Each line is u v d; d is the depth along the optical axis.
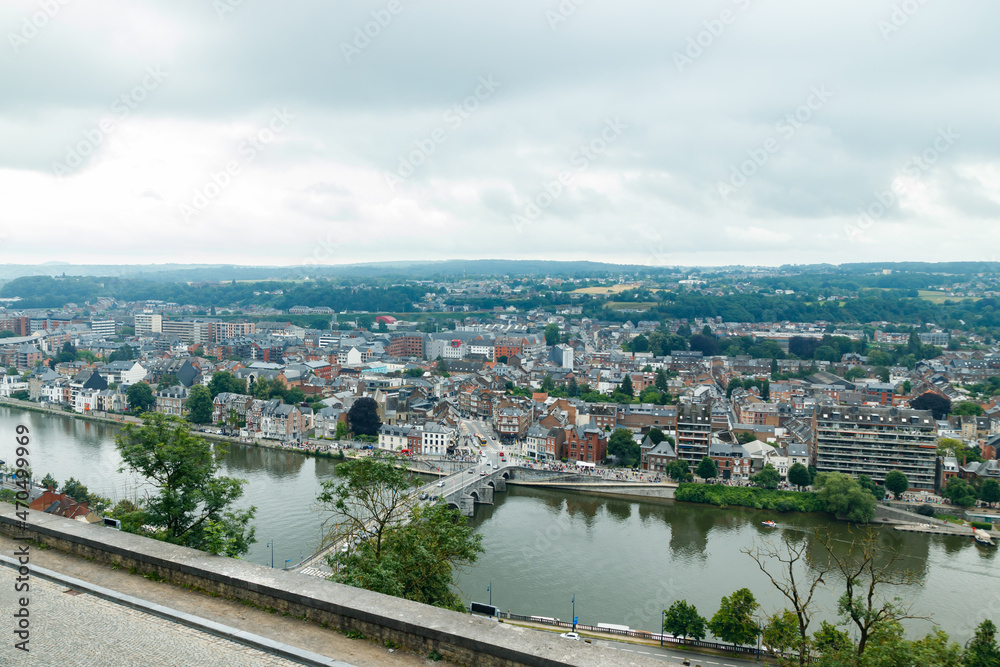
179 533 89.31
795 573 189.50
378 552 85.25
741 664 138.25
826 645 100.19
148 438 89.19
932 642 87.38
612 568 192.25
